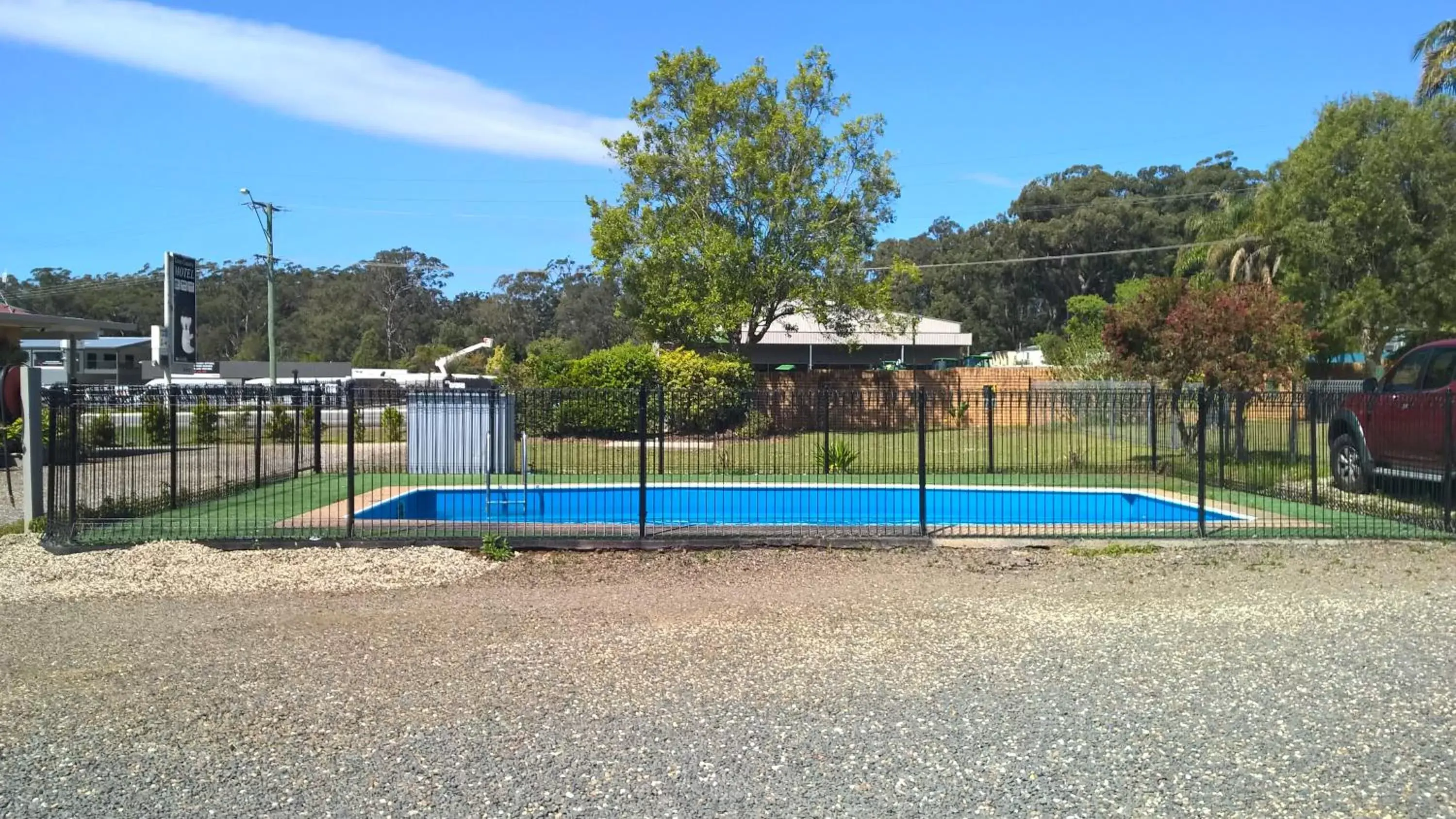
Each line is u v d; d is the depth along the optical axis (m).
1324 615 7.40
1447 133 28.22
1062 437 21.41
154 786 4.44
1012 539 10.52
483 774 4.54
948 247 73.62
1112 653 6.44
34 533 11.01
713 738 4.96
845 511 13.27
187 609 7.97
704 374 26.17
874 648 6.61
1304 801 4.16
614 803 4.22
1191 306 15.59
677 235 28.38
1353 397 13.44
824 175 29.50
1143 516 12.80
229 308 89.00
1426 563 9.48
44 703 5.60
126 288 82.88
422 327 86.62
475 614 7.72
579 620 7.50
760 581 8.99
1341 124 27.44
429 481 14.83
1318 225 27.20
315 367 61.69
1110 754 4.68
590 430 19.61
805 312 31.95
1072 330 41.03
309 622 7.49
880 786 4.35
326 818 4.10
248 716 5.36
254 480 15.21
